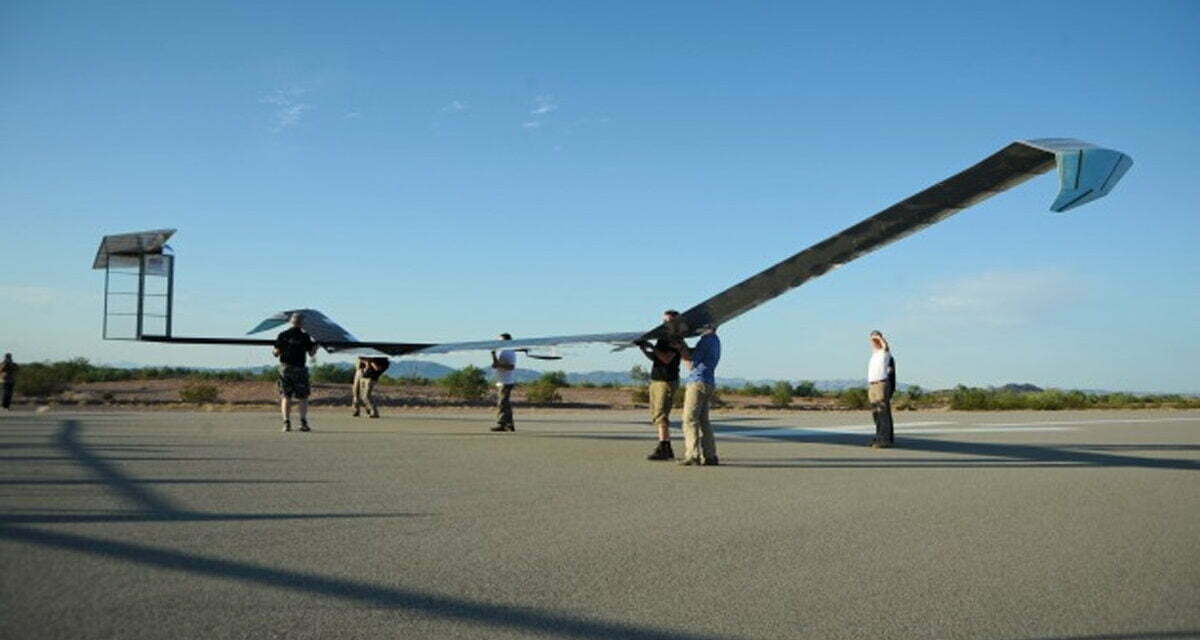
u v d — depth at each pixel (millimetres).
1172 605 4273
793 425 19266
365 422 17359
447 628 3652
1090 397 50344
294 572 4520
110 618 3627
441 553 5105
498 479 8555
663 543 5574
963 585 4617
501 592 4266
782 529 6156
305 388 14359
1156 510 7348
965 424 21047
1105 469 10672
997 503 7625
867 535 5980
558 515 6543
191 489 7309
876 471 10023
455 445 12180
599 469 9641
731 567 4938
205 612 3758
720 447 13141
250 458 9820
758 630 3760
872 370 13555
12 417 17406
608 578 4613
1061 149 7273
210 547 5039
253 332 16516
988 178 8148
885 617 3990
